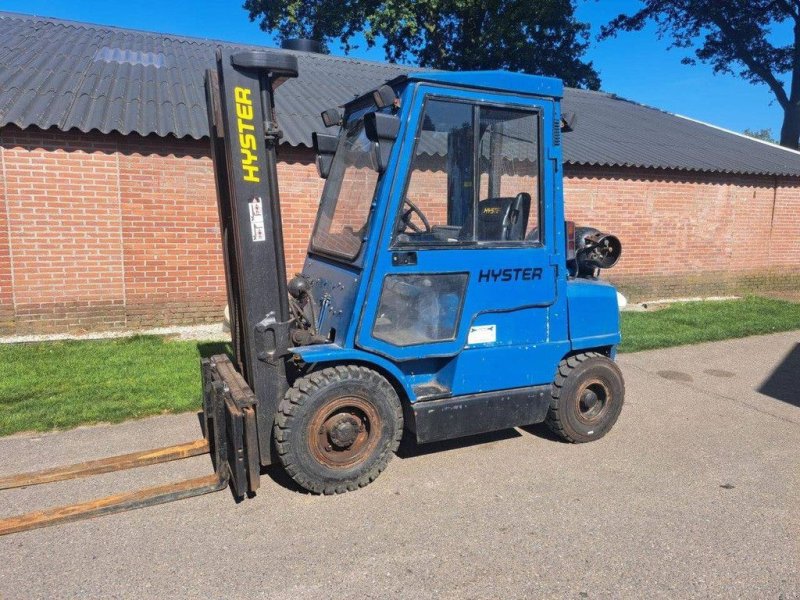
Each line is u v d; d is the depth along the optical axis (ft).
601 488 13.44
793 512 12.55
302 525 11.68
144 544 10.96
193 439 15.46
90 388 18.85
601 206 35.94
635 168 36.01
